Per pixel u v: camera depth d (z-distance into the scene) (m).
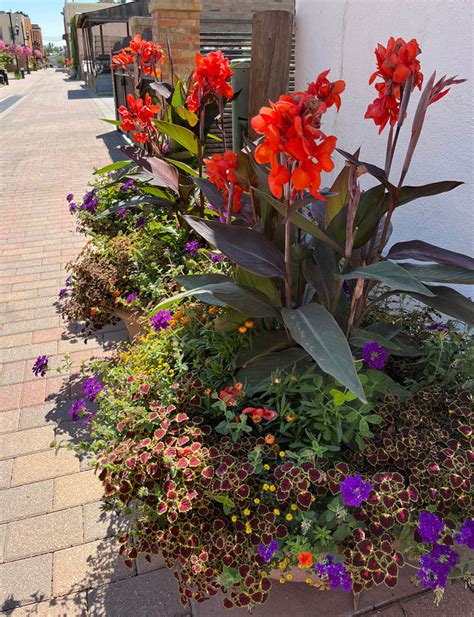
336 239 2.01
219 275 2.21
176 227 3.70
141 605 1.85
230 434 1.88
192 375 2.08
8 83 39.16
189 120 3.50
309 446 1.75
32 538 2.12
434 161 2.67
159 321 2.38
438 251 1.97
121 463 1.73
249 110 3.96
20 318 3.91
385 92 1.73
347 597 1.82
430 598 1.82
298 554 1.51
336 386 1.88
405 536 1.59
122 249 3.35
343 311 2.25
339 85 1.61
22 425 2.77
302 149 1.35
